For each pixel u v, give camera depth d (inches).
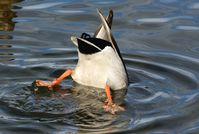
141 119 510.0
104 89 583.8
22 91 562.6
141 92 575.5
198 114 520.4
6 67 611.2
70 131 483.5
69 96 562.3
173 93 567.8
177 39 705.0
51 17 758.5
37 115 512.4
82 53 570.3
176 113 522.0
